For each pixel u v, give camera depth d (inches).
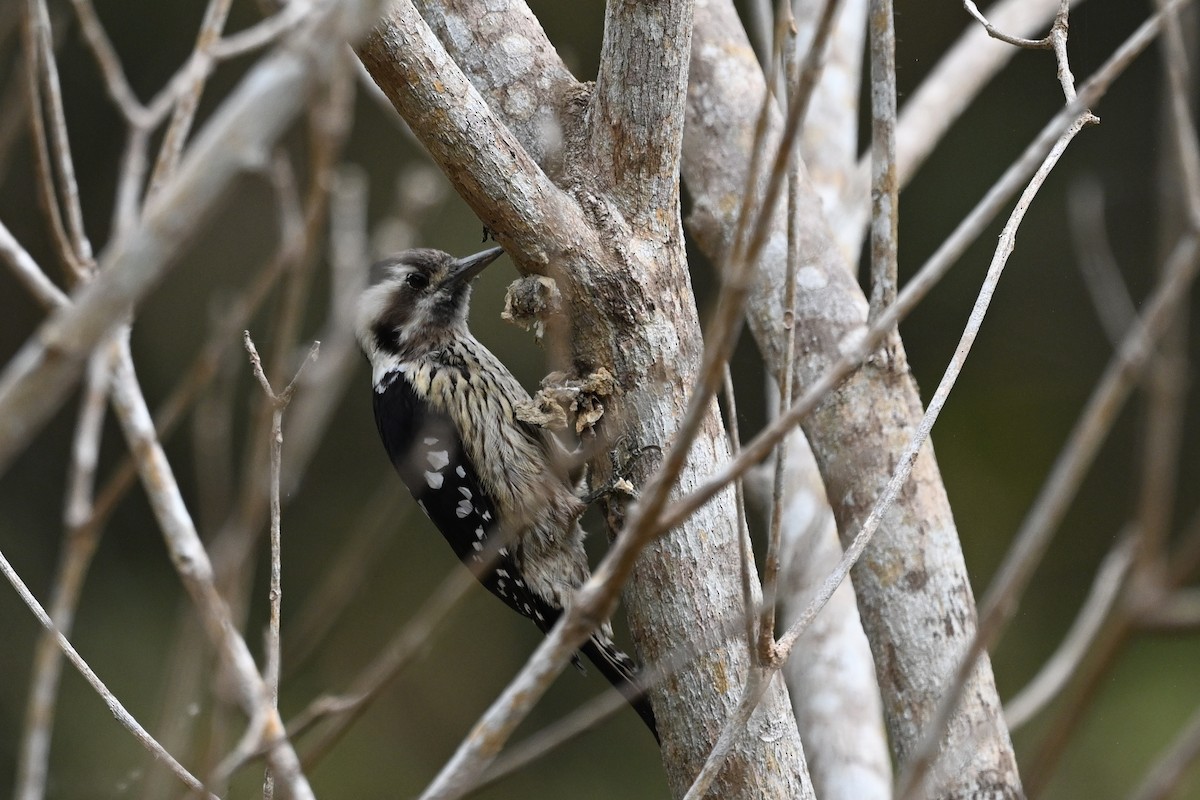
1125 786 584.7
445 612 193.2
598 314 269.0
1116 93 714.2
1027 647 665.0
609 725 678.5
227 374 222.2
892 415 295.7
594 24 735.1
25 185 721.6
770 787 253.1
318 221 156.7
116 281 132.6
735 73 327.6
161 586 709.9
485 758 165.5
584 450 276.4
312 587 714.2
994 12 478.6
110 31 745.0
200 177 133.9
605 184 271.1
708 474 264.4
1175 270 169.2
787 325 202.1
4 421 130.3
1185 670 609.3
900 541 288.5
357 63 390.3
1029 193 234.8
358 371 743.1
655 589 259.4
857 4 435.5
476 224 698.8
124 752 652.7
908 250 724.0
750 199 165.3
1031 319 723.4
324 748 187.8
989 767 267.0
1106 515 690.8
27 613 692.7
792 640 199.8
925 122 461.7
